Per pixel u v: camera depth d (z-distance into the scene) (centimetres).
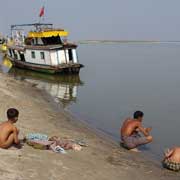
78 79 3712
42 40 3912
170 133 1931
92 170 1147
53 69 3662
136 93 3083
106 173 1151
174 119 2248
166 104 2683
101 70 4516
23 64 4038
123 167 1250
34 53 3850
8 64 4512
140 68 4856
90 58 6109
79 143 1412
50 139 1328
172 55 6981
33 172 1013
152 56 6719
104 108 2472
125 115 2308
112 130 1906
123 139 1502
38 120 1756
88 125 1950
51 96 2727
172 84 3591
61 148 1246
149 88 3350
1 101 1981
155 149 1598
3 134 1130
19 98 2209
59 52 3716
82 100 2702
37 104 2216
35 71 3900
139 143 1473
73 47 3791
